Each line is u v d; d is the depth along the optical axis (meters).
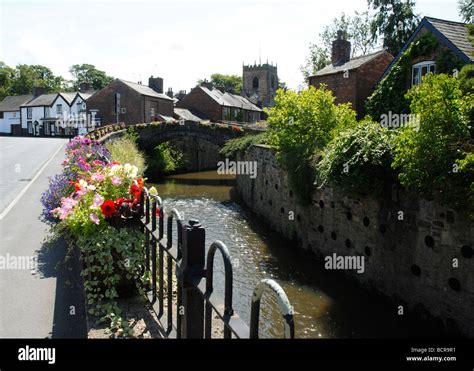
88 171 6.07
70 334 3.61
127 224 4.07
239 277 11.20
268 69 81.81
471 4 25.34
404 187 8.88
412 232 8.74
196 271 2.58
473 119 7.72
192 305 2.58
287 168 14.48
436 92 7.56
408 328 8.34
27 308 4.13
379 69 24.97
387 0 35.22
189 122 34.44
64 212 4.00
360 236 10.62
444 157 7.54
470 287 7.37
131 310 3.60
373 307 9.40
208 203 23.22
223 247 2.08
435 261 8.13
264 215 18.75
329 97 14.91
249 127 34.12
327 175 10.42
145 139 33.53
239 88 101.00
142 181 4.55
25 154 22.30
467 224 7.40
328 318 8.87
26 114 59.38
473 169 6.96
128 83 45.56
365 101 22.09
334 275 11.48
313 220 13.35
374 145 9.48
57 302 4.28
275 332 8.09
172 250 3.03
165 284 4.55
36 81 77.50
